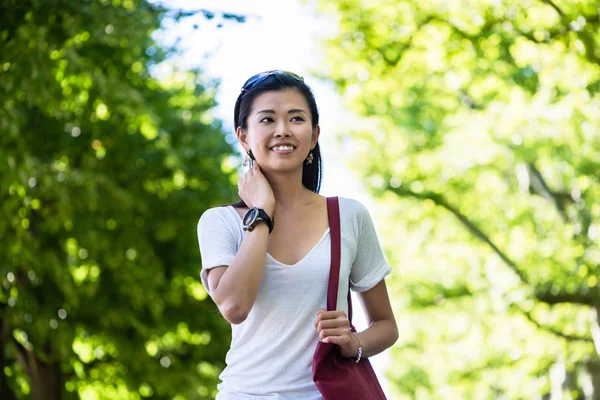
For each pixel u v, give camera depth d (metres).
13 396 15.33
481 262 23.67
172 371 17.17
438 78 20.36
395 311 27.86
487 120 18.75
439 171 24.23
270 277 4.28
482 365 23.84
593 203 17.88
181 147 18.34
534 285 18.80
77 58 13.70
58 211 15.17
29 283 16.16
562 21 14.18
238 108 4.54
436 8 15.60
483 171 23.84
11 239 13.65
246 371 4.29
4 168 13.17
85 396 17.64
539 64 15.02
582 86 14.71
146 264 17.00
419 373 29.95
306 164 4.70
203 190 18.33
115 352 16.86
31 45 11.94
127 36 12.94
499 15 14.92
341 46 16.94
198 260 18.38
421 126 23.78
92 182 15.36
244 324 4.30
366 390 4.24
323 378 4.18
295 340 4.27
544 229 21.27
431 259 25.28
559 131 16.56
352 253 4.44
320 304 4.30
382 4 16.33
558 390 23.56
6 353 16.70
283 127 4.37
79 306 16.67
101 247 16.56
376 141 24.62
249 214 4.26
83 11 12.41
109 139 17.03
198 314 18.36
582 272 17.81
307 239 4.38
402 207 25.75
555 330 21.55
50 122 16.30
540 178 23.05
